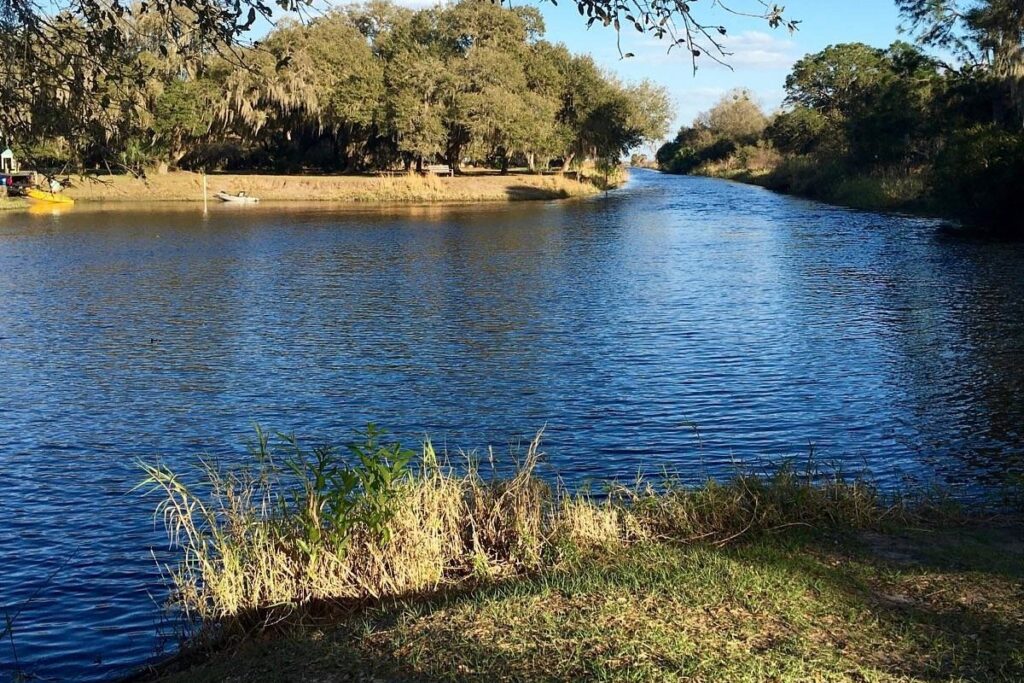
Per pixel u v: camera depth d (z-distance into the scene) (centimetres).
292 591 688
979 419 1335
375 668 527
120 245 3934
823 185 7500
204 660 637
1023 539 762
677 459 1170
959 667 496
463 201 7144
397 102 7119
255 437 1284
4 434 1300
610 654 512
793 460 1161
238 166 8475
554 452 1204
